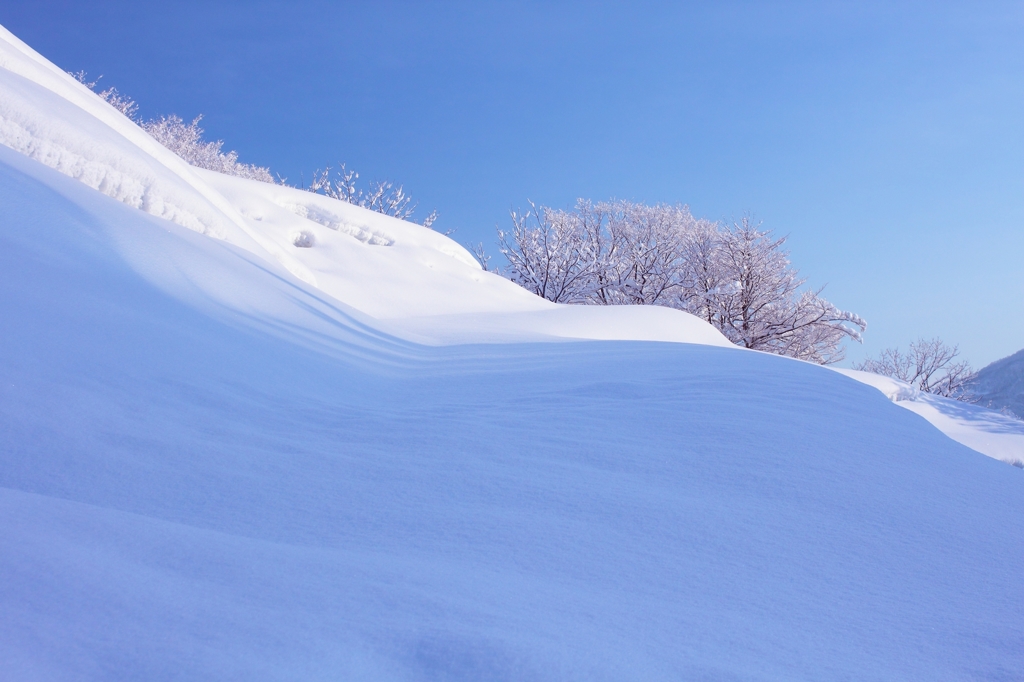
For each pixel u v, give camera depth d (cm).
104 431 198
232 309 392
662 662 113
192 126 2611
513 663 100
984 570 183
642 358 530
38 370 212
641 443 270
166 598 102
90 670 81
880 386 1330
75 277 290
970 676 128
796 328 2353
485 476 220
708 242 2505
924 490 247
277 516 172
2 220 298
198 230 578
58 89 629
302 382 322
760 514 207
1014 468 323
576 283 2728
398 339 625
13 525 113
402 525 175
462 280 1451
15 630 85
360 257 1285
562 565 159
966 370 2514
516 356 553
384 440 255
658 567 164
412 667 98
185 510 168
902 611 155
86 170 484
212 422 232
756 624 140
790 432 298
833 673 123
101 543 116
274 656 92
